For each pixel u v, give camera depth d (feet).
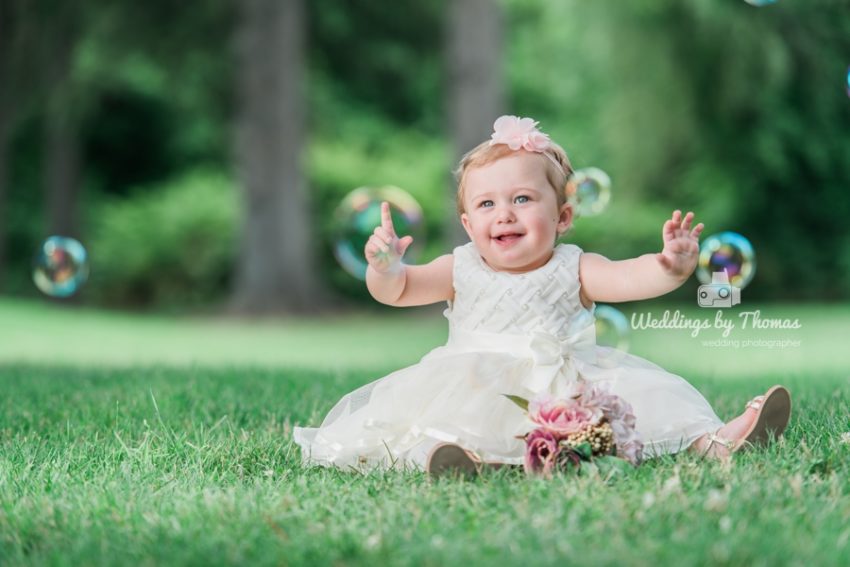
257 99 70.18
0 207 83.92
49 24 71.77
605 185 20.13
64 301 92.84
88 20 70.79
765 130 81.10
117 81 95.86
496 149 15.58
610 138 86.38
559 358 14.66
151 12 70.33
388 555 10.07
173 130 104.32
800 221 84.89
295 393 22.24
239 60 70.64
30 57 73.41
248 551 10.35
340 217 26.58
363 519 11.53
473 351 15.14
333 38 83.71
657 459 14.28
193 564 9.96
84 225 100.22
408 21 82.23
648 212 84.23
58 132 88.58
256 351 48.96
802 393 21.40
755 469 13.10
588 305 15.89
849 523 10.91
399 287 15.70
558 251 15.80
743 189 83.15
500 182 15.39
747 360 40.42
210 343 54.70
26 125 94.48
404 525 11.15
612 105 85.30
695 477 12.61
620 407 13.62
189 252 92.48
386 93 102.27
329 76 97.50
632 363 15.62
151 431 17.04
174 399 20.58
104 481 13.71
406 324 69.97
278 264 71.15
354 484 13.51
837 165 83.25
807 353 44.14
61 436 17.33
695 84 79.92
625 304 76.64
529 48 105.81
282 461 15.30
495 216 15.34
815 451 14.06
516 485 12.65
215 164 105.60
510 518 11.21
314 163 93.30
